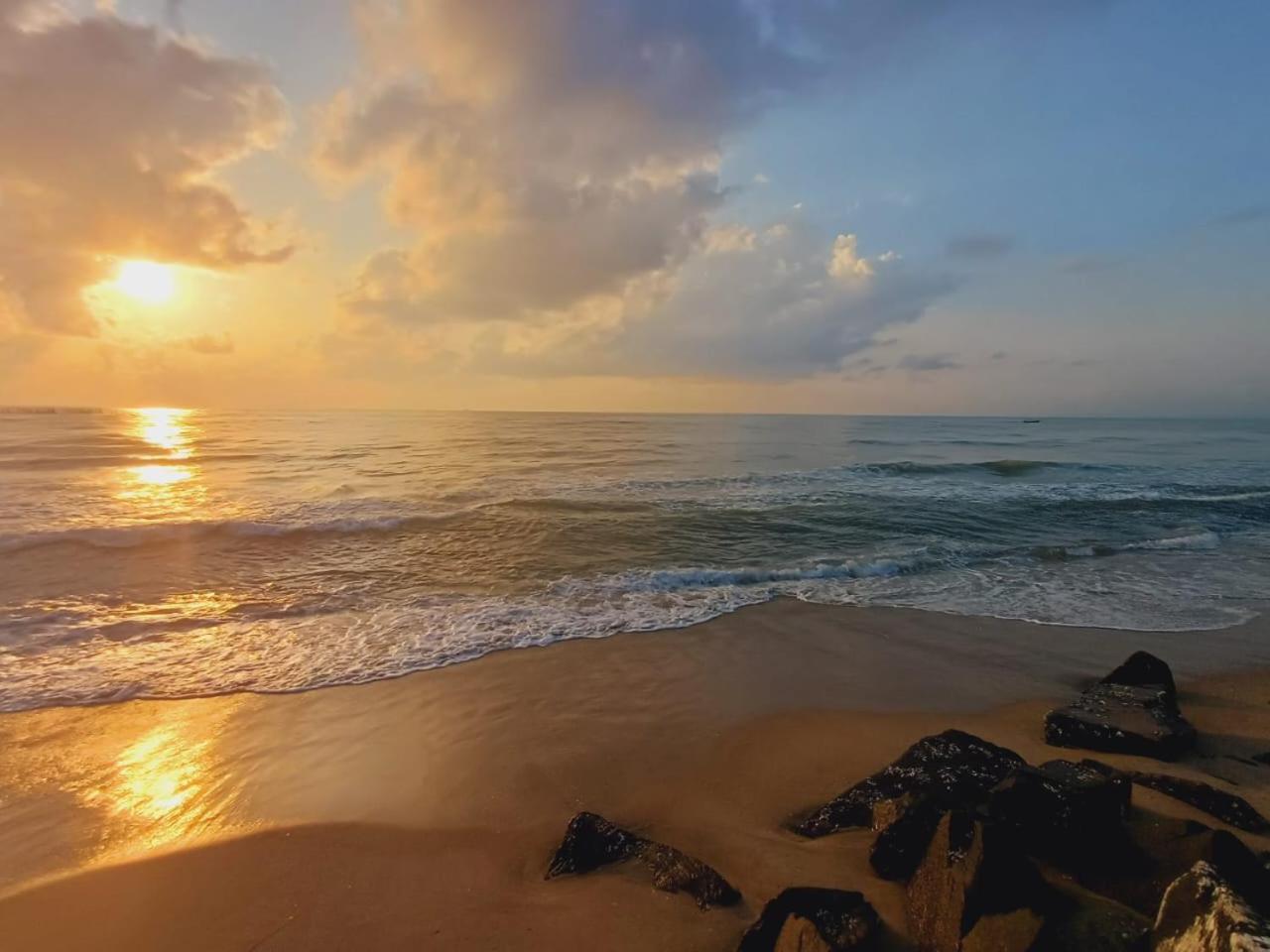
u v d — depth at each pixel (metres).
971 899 2.74
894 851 3.54
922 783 4.23
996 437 57.69
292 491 19.39
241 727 5.98
